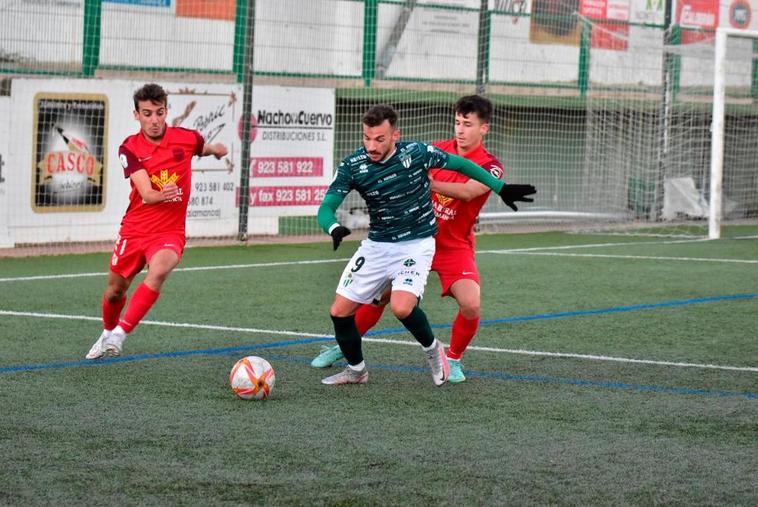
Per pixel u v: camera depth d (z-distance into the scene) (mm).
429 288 22828
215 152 15406
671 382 13914
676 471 9938
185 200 15039
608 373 14422
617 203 39125
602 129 39031
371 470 9820
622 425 11633
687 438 11117
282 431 11164
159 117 14609
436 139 38125
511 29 38094
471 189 13172
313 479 9523
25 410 11906
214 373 14070
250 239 31469
